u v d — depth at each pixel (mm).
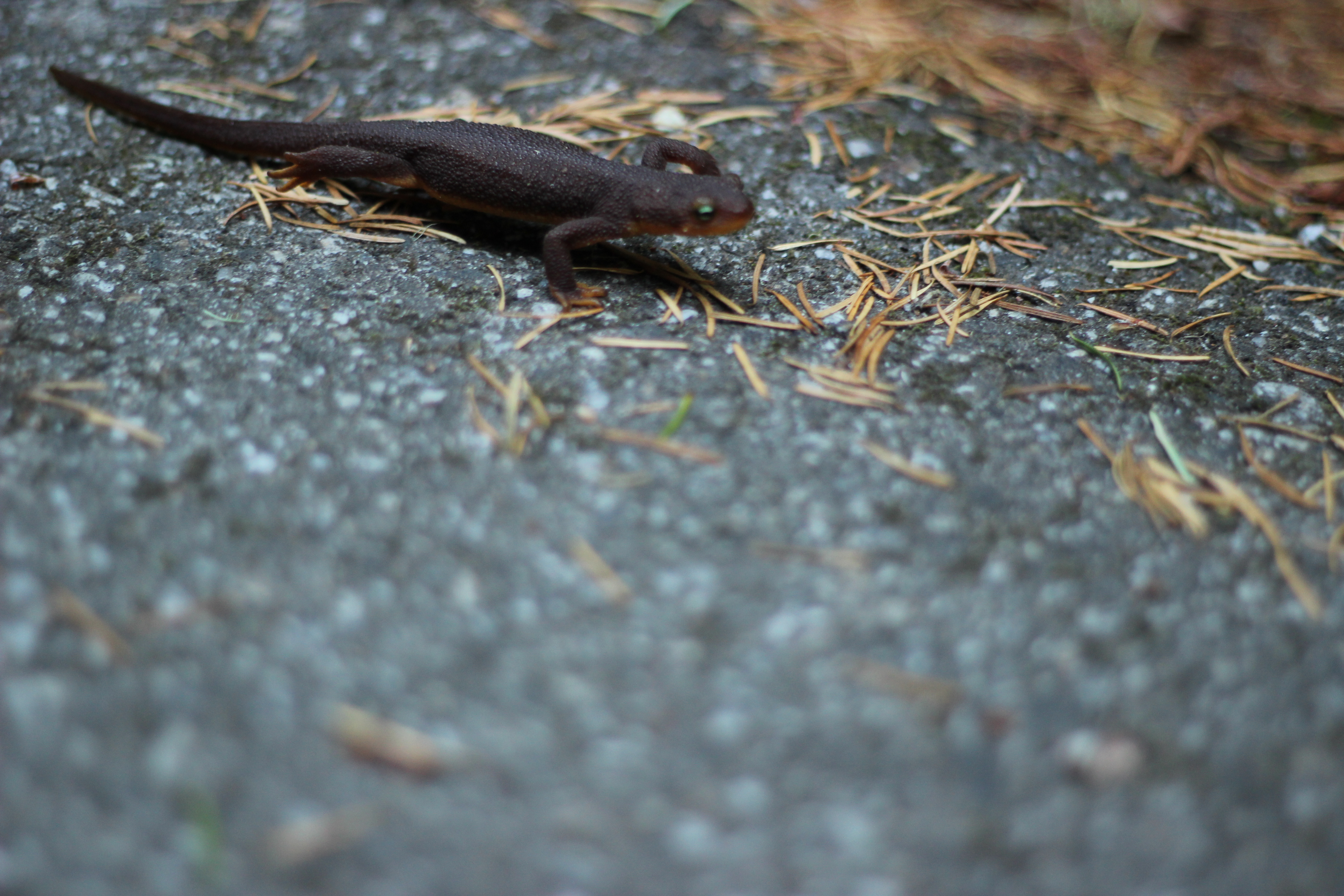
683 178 465
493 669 415
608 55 543
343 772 405
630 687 415
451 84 529
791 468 439
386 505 431
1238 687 420
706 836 404
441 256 475
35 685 410
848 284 477
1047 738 413
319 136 485
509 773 407
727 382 451
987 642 422
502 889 399
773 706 414
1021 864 404
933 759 411
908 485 438
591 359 453
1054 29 579
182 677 412
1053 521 436
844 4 577
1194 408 457
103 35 534
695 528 430
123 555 423
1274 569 433
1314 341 475
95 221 478
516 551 426
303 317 459
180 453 436
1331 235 508
